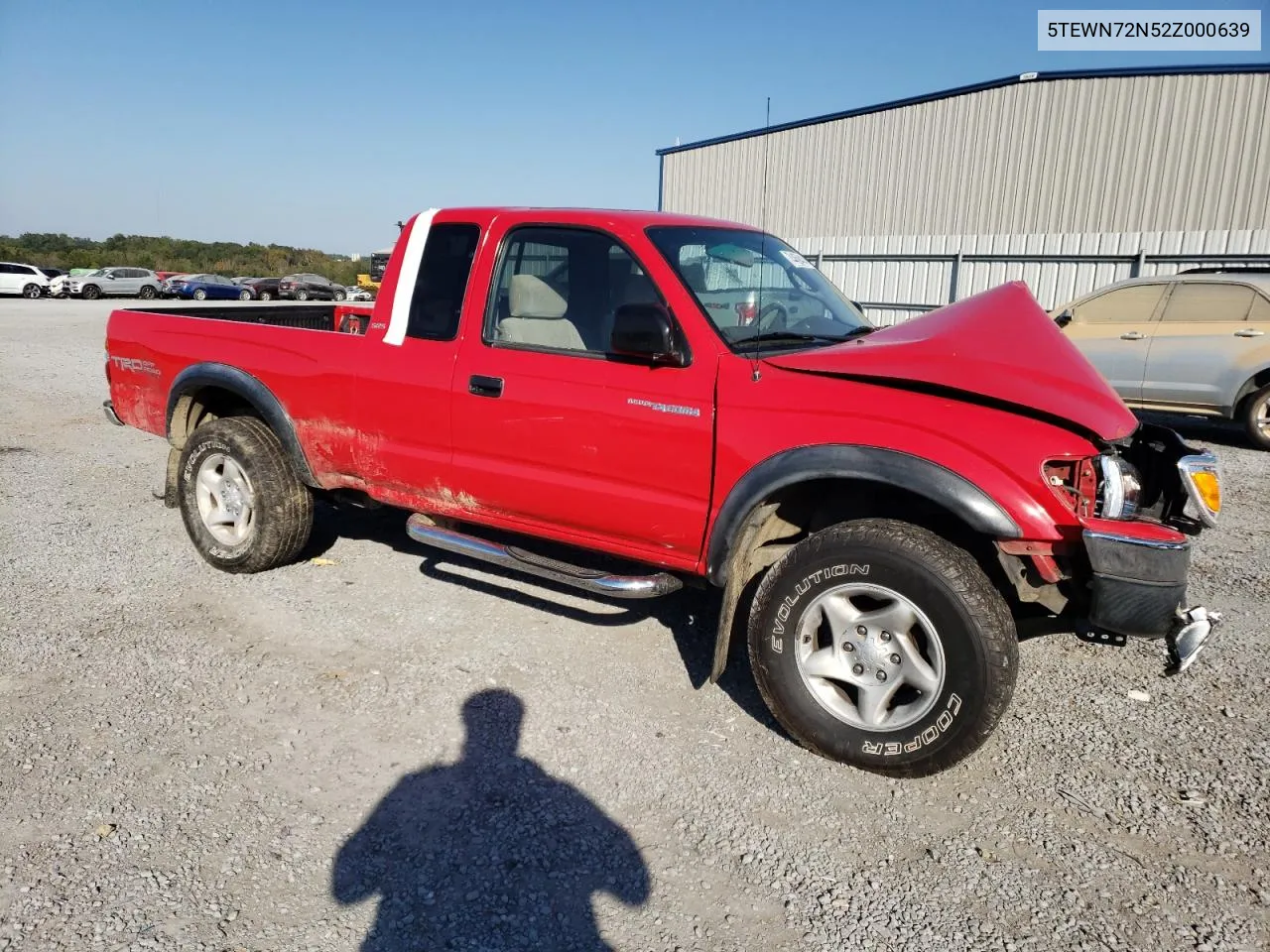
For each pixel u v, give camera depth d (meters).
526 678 3.81
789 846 2.78
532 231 3.89
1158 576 2.77
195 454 4.85
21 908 2.41
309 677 3.77
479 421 3.90
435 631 4.25
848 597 3.13
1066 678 3.96
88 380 12.54
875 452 2.98
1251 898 2.57
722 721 3.51
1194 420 11.46
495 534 5.56
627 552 3.72
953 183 21.45
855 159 22.94
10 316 24.91
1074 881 2.64
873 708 3.08
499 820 2.87
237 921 2.40
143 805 2.88
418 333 4.12
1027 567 3.08
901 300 22.31
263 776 3.06
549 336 3.80
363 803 2.93
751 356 3.34
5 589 4.63
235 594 4.63
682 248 3.71
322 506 6.29
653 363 3.46
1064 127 19.88
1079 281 19.58
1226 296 9.64
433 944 2.35
